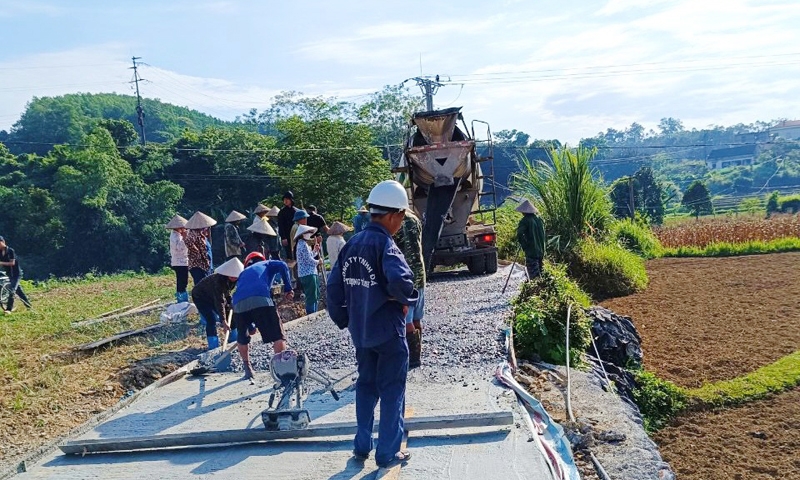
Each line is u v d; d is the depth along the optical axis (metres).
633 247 32.25
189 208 55.16
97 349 12.34
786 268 26.22
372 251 5.63
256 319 8.40
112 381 10.05
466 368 8.50
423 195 17.70
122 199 50.19
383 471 5.59
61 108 103.06
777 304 18.89
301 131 35.62
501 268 19.06
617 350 12.59
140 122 69.81
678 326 16.73
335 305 5.84
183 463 6.20
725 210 78.06
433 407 7.10
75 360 11.58
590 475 6.13
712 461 9.12
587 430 6.95
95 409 8.98
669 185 72.56
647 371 12.99
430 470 5.64
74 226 48.62
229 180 55.88
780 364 12.97
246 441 6.53
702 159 140.00
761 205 76.62
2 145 59.56
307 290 13.43
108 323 15.20
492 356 8.92
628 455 6.51
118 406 7.88
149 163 56.00
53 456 6.60
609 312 13.88
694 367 13.29
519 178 24.64
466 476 5.51
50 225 48.03
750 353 14.04
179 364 10.84
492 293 13.96
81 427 7.29
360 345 5.68
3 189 50.34
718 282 23.34
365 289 5.62
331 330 11.32
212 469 6.01
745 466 8.91
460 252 17.23
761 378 12.14
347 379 8.45
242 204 55.94
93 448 6.56
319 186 34.72
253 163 56.12
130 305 18.61
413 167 17.20
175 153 59.56
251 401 7.81
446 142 17.11
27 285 25.50
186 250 14.56
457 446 6.12
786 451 9.31
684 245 35.22
